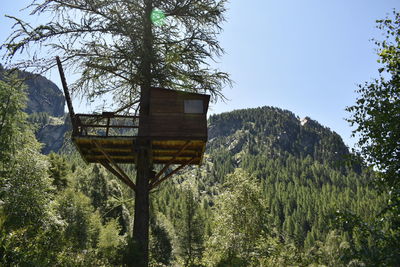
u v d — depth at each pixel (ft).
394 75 29.73
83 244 98.17
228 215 93.61
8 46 33.01
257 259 60.64
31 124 82.74
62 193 116.57
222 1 40.14
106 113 39.09
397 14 30.32
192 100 38.93
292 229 400.47
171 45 38.09
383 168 29.04
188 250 112.78
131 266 29.81
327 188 588.91
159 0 39.73
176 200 374.02
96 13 37.93
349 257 24.43
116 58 37.78
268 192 536.01
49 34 34.22
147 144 36.88
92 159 43.98
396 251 22.62
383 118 27.89
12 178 64.75
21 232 34.76
